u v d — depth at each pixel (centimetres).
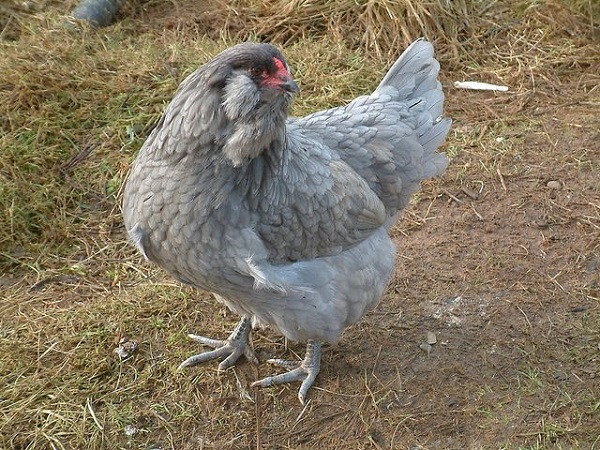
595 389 130
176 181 108
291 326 121
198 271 114
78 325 136
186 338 135
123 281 144
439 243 148
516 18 190
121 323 136
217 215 109
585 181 157
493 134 166
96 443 124
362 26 184
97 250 148
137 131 163
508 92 175
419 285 142
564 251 147
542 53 182
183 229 110
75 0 191
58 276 145
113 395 129
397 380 131
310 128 124
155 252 115
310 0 186
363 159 124
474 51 183
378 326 137
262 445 125
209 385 130
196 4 193
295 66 176
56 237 150
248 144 106
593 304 139
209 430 126
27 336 135
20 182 154
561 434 125
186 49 179
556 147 163
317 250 119
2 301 141
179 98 107
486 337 136
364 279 123
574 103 172
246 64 105
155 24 188
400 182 127
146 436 125
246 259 111
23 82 165
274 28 185
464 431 126
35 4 190
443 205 154
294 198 114
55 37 179
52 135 161
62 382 130
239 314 131
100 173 158
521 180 158
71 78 169
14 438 124
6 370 131
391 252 127
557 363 133
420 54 133
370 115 126
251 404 129
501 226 151
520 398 129
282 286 114
